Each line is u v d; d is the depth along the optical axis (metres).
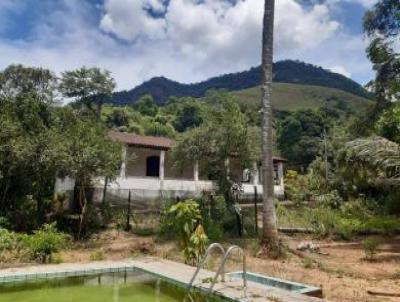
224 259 6.97
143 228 17.62
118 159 17.23
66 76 47.31
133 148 27.55
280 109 117.31
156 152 30.95
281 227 20.09
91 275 9.33
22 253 10.73
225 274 8.76
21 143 15.52
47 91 19.83
